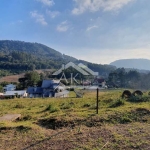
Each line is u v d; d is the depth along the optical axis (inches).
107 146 185.9
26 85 2363.4
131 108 321.4
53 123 274.1
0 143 213.3
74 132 233.3
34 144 205.2
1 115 361.4
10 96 1481.3
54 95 1358.3
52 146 195.9
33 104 581.3
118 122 265.4
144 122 260.5
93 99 537.0
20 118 328.8
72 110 369.1
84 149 182.2
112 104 396.8
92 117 282.7
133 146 182.7
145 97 430.0
